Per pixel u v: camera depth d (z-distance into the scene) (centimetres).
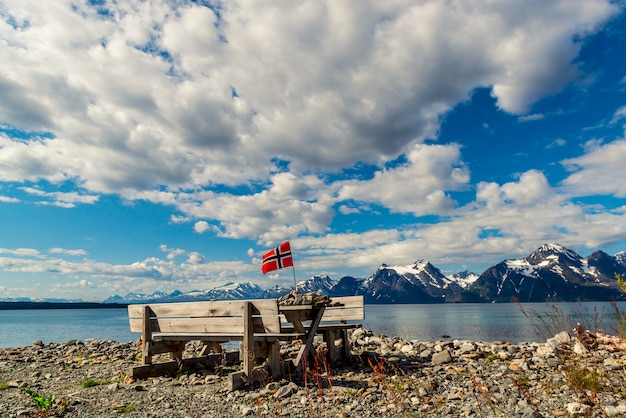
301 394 423
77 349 882
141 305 572
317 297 507
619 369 471
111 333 2723
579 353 555
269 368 485
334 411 369
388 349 722
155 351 554
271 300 477
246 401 409
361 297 610
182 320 540
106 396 447
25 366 671
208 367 591
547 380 452
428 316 6631
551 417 334
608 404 359
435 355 586
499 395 404
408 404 384
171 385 494
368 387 448
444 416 348
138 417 372
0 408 408
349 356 619
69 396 450
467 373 509
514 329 2533
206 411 383
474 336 1995
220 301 512
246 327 478
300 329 509
